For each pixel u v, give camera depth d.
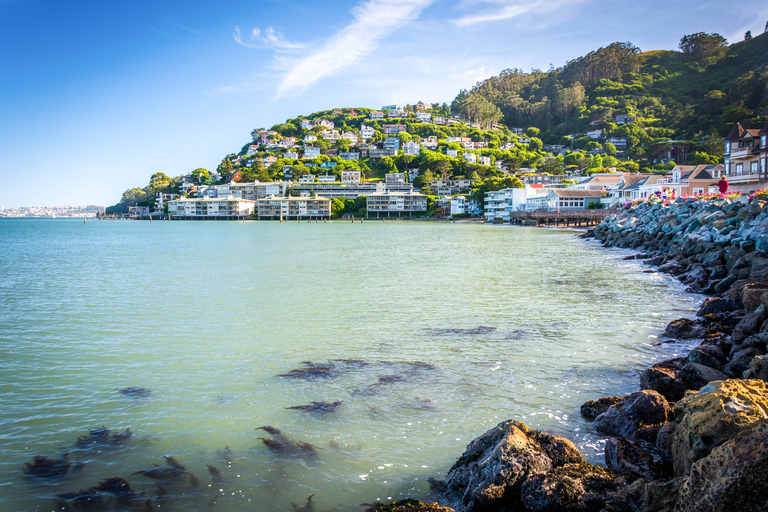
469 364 15.95
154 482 9.49
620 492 7.75
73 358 17.11
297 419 12.09
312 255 56.91
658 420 10.37
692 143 184.38
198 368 15.98
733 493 5.98
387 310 24.75
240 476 9.66
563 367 15.48
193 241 89.56
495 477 8.12
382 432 11.34
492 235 92.38
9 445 10.94
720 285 27.08
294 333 20.31
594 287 30.94
